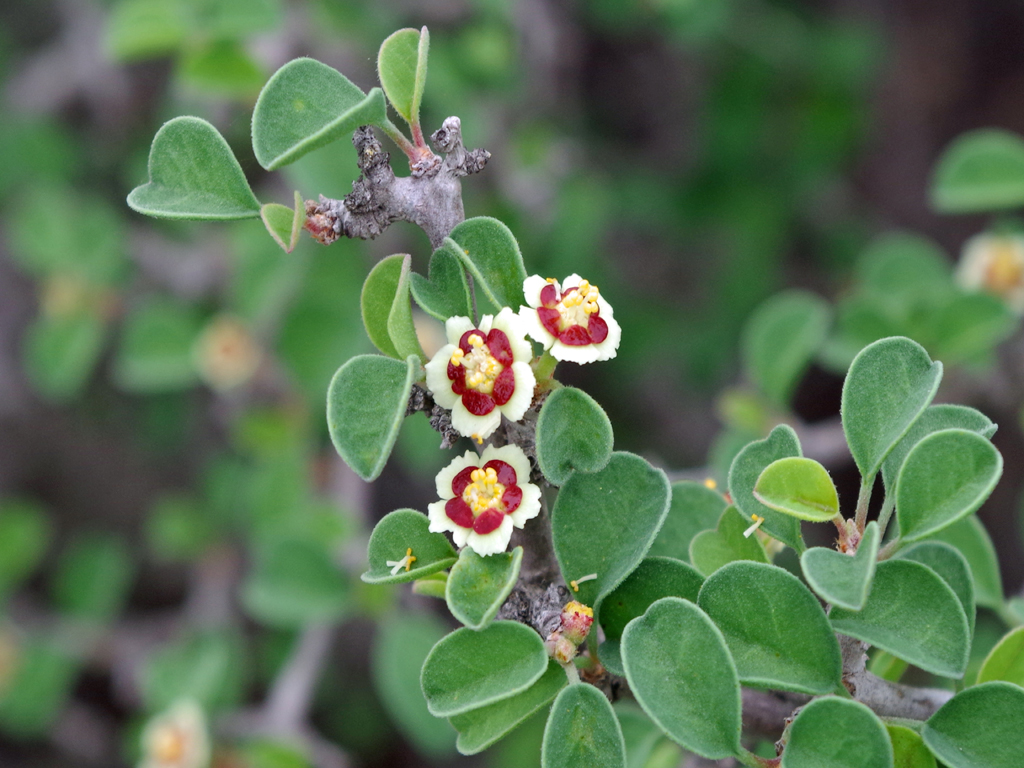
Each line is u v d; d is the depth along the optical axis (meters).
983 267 0.30
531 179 0.37
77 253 0.36
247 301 0.31
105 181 0.44
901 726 0.17
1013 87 0.52
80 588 0.40
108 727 0.48
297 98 0.16
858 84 0.45
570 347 0.16
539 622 0.17
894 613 0.16
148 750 0.29
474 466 0.17
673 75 0.47
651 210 0.45
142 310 0.37
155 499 0.51
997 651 0.17
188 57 0.28
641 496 0.17
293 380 0.33
